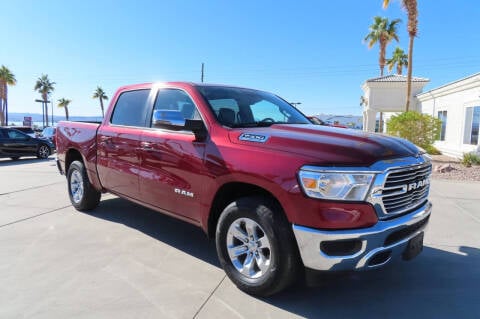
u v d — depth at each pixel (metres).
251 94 4.29
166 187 3.75
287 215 2.68
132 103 4.54
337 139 2.91
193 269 3.59
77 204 5.56
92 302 2.92
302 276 2.98
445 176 10.00
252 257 3.06
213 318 2.73
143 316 2.74
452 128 17.06
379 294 3.15
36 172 10.45
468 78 15.20
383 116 33.03
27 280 3.29
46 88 60.56
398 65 37.78
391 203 2.72
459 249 4.25
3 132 14.22
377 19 31.08
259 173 2.82
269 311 2.84
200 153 3.35
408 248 2.98
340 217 2.53
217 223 3.41
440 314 2.84
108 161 4.70
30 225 4.93
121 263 3.71
